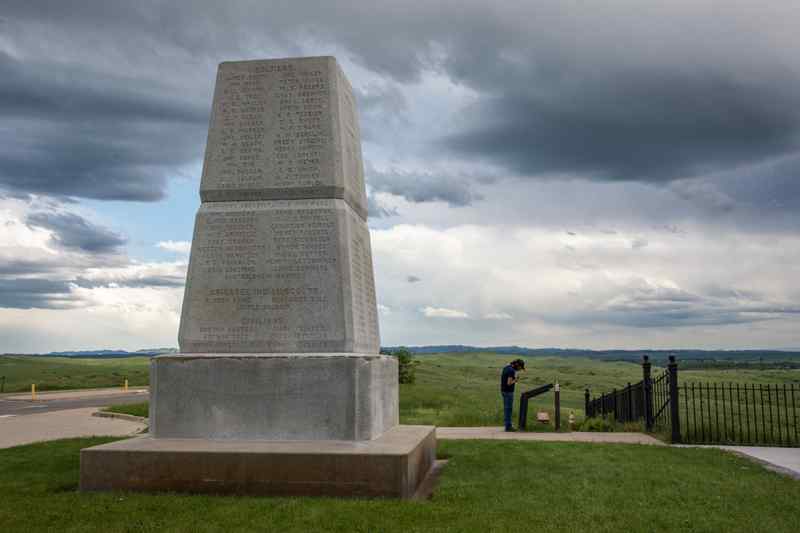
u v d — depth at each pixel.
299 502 8.13
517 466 10.95
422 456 9.84
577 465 10.98
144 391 45.94
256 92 10.77
